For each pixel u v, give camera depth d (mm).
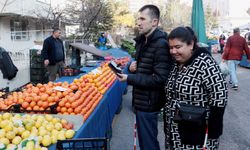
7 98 4223
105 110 5047
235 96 10016
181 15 44312
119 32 36188
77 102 3877
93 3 18766
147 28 3473
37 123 3264
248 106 8570
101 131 4602
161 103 3623
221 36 32188
